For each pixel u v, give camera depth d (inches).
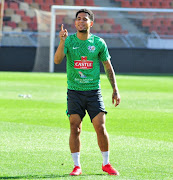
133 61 3376.0
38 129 933.2
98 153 711.7
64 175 568.7
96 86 585.6
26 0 3700.8
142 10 3624.5
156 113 1220.5
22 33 3417.8
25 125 983.6
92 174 576.4
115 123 1039.0
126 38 3567.9
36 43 3403.1
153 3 4072.3
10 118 1086.4
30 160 654.5
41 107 1312.7
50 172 584.7
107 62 595.8
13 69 3262.8
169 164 642.2
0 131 901.8
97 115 579.8
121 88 2039.9
